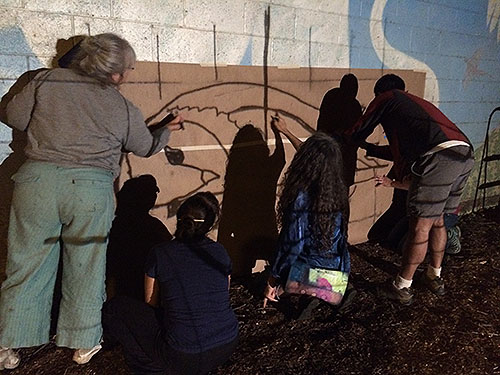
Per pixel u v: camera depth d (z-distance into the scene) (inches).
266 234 134.9
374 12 141.4
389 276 137.7
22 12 89.4
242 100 120.4
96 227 85.0
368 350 102.2
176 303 81.2
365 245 159.2
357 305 120.6
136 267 113.7
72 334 87.4
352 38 138.3
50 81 81.4
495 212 201.5
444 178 108.3
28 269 84.6
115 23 99.1
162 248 85.6
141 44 103.0
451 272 140.6
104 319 88.4
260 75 122.0
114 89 86.1
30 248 83.7
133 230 111.1
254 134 125.0
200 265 84.7
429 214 110.6
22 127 84.6
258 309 117.1
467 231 176.6
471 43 175.8
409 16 150.9
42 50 92.9
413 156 111.3
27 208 81.0
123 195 107.8
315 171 100.2
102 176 84.8
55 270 89.5
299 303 116.6
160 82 106.7
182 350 79.3
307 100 132.6
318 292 104.8
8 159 94.6
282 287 107.5
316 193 100.7
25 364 92.9
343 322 112.9
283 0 121.4
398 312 117.8
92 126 82.4
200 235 87.7
